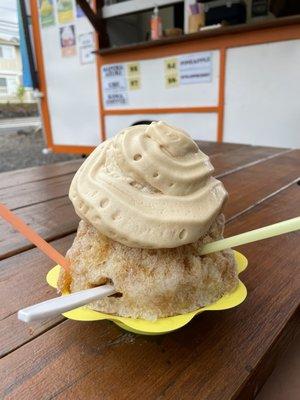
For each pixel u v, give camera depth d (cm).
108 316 34
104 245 36
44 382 30
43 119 320
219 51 203
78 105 292
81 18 260
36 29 288
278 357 45
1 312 40
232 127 214
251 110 203
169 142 35
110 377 30
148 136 37
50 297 43
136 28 279
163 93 236
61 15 269
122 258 35
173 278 33
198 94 221
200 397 28
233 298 37
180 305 34
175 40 211
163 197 34
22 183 99
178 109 232
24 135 380
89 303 32
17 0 280
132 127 39
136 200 34
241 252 55
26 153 326
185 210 34
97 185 35
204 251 36
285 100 190
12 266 51
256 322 38
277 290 44
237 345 34
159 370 31
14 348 34
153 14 241
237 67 199
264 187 91
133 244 33
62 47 279
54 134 320
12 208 77
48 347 34
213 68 209
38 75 305
